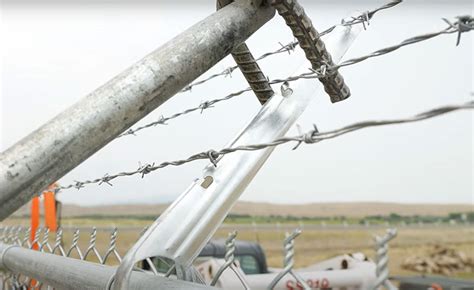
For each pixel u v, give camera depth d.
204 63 0.77
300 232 0.75
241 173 1.04
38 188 0.62
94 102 0.66
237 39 0.81
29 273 1.47
